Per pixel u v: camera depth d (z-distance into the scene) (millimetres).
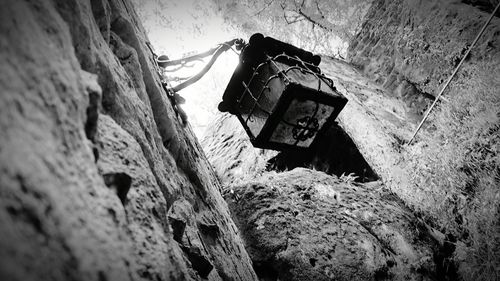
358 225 3420
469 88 4309
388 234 3410
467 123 4051
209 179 3213
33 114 604
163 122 2059
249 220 3260
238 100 3268
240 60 3127
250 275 2500
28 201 535
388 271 3047
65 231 588
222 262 1913
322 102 2809
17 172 533
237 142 5652
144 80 1993
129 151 1068
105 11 1460
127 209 891
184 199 1784
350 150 4590
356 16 9891
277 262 2912
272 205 3367
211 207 2434
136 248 817
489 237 3262
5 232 479
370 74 6781
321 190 3768
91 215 678
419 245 3441
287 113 2836
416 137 4664
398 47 6148
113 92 1229
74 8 971
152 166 1387
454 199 3709
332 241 3131
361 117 5059
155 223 1004
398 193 4133
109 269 650
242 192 3555
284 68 2896
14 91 576
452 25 5016
